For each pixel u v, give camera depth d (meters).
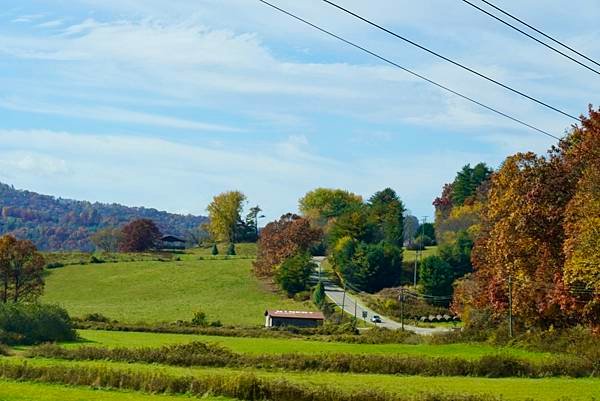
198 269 178.50
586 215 62.56
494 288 79.31
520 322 79.00
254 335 96.75
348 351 71.00
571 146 74.69
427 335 92.25
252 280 168.62
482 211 91.19
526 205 74.06
